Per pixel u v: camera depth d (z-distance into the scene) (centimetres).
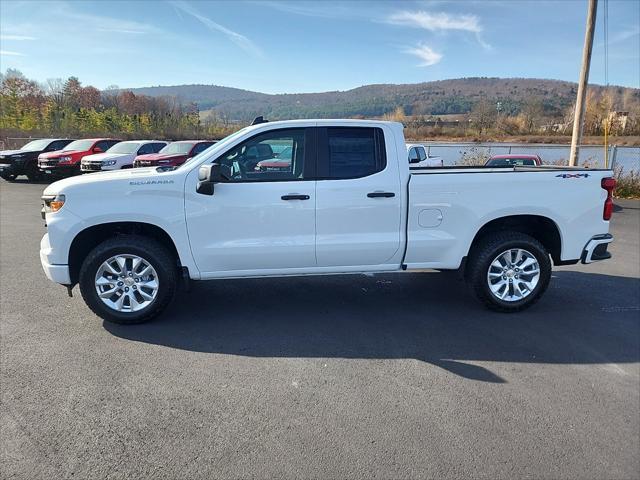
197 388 331
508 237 477
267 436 276
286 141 448
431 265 475
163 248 444
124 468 248
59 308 487
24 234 875
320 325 453
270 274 461
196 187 431
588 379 349
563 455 262
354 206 449
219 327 446
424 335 430
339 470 248
